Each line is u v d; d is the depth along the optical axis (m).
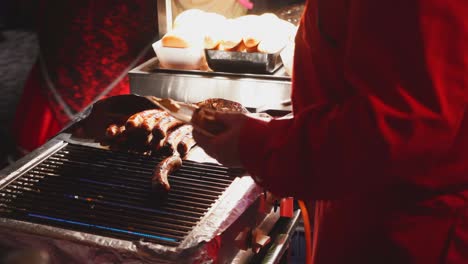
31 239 1.36
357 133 0.94
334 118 0.97
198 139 1.12
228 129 1.08
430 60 0.89
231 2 2.42
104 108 1.92
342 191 1.00
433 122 0.90
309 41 1.13
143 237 1.36
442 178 1.02
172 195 1.54
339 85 1.09
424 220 1.07
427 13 0.89
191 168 1.68
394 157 0.92
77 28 2.42
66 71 2.53
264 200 1.63
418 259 1.08
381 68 0.92
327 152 0.97
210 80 2.03
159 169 1.57
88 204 1.50
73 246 1.33
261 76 2.02
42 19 2.45
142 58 2.46
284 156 1.00
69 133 1.89
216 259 1.36
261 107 1.93
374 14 0.93
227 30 2.06
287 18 2.41
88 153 1.77
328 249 1.20
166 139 1.74
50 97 2.61
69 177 1.63
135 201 1.52
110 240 1.31
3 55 6.46
